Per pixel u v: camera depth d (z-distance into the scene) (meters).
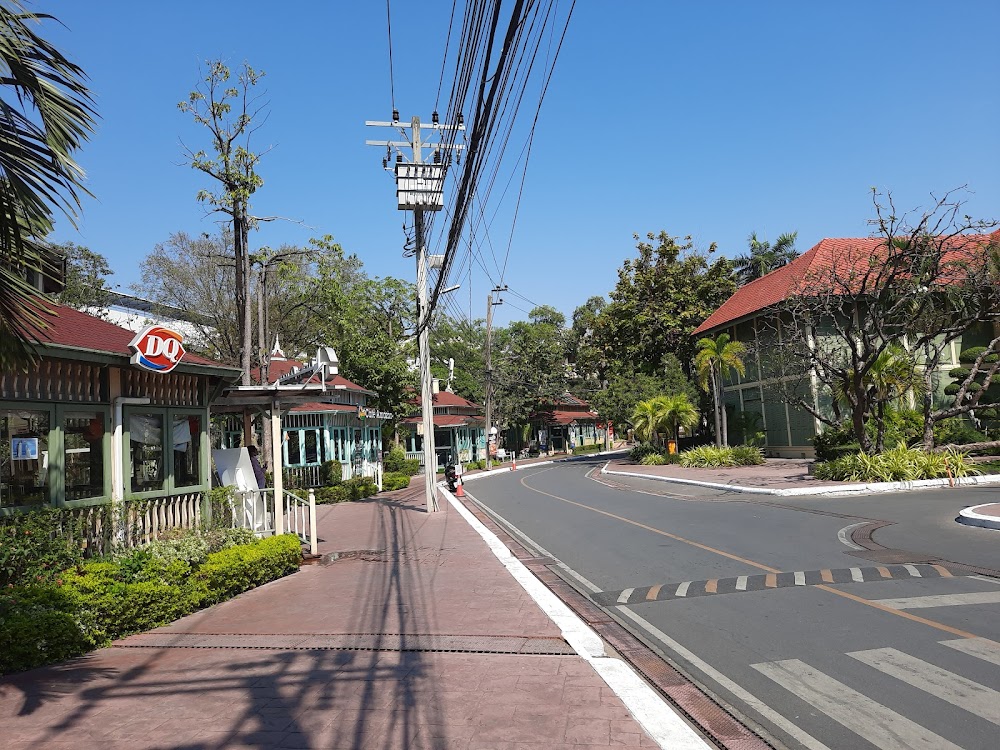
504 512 21.22
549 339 67.94
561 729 4.80
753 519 15.42
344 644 7.14
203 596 9.27
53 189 6.07
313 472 29.41
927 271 22.05
